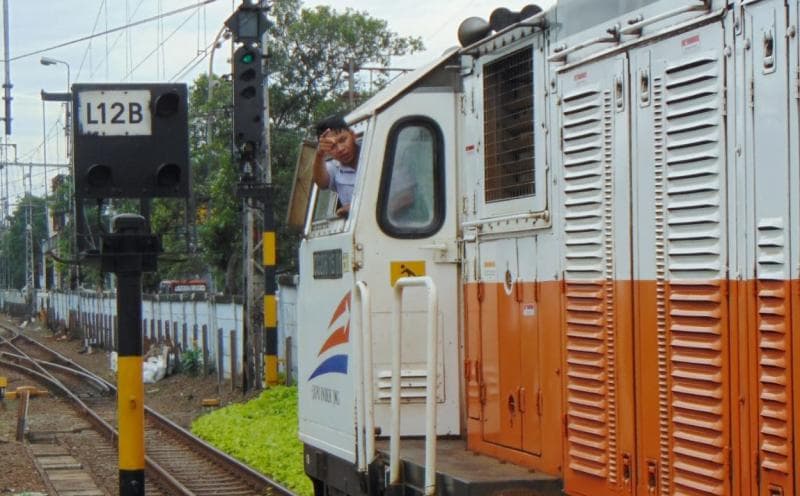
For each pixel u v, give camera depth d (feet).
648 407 22.66
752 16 19.83
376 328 32.83
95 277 203.82
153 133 34.63
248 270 95.61
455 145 33.01
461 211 32.86
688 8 21.42
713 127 20.79
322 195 38.37
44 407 100.63
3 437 78.07
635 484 23.15
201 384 109.81
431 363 27.40
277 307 99.81
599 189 24.68
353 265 32.89
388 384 32.81
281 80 132.98
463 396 32.65
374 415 32.22
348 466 34.47
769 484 19.20
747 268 19.83
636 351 23.12
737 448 20.02
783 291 18.97
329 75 134.92
